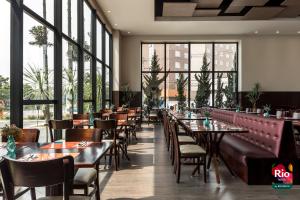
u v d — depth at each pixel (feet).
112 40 44.60
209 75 50.14
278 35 48.75
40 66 18.06
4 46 13.76
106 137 18.88
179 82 50.01
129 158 19.88
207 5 34.19
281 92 48.85
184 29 44.37
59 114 20.36
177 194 12.50
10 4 14.30
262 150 14.44
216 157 15.42
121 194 12.51
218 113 28.35
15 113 14.43
